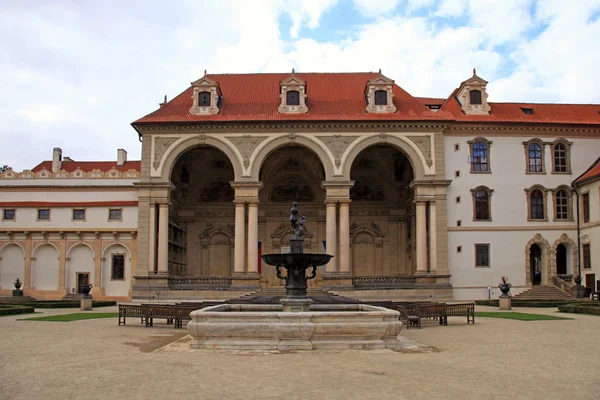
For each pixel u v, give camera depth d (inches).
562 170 2098.9
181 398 479.5
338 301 1282.0
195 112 2050.9
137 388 516.1
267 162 2351.1
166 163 2009.1
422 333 986.7
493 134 2087.8
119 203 2082.9
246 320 752.3
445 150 2073.1
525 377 573.0
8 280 2085.4
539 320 1237.1
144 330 1038.4
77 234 2081.7
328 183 1994.3
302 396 487.2
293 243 973.2
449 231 2036.2
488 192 2063.2
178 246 2285.9
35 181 2145.7
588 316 1348.4
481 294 2017.7
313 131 2022.6
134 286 1951.3
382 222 2370.8
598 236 1931.6
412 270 2231.8
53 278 2082.9
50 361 660.1
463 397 487.5
